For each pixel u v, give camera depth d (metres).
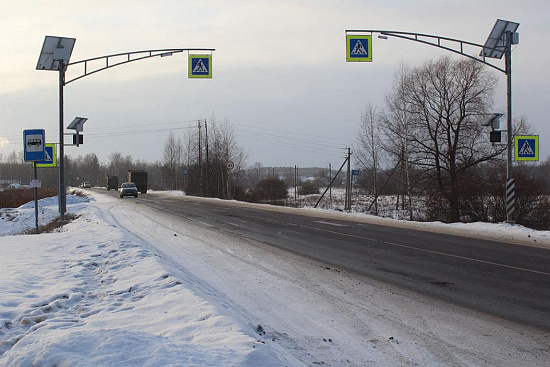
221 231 18.31
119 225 20.45
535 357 5.23
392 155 40.06
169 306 6.43
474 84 33.62
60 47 20.64
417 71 35.34
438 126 34.47
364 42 18.81
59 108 21.61
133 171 69.62
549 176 26.22
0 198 45.09
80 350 3.93
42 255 11.10
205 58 21.38
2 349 4.75
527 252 12.89
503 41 19.00
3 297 6.77
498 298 7.92
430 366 4.95
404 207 40.88
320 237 16.48
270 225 20.75
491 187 24.72
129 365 3.73
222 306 6.60
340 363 5.00
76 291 7.41
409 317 6.79
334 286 8.78
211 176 62.69
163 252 12.75
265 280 9.26
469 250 13.35
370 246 14.23
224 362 3.88
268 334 5.89
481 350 5.45
